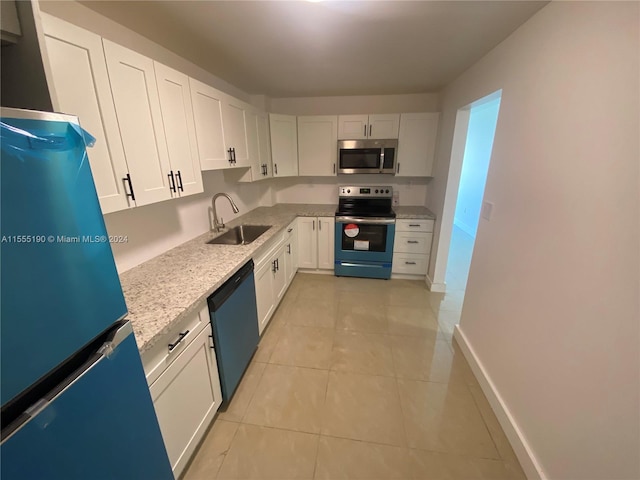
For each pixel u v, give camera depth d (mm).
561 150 1146
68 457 647
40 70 750
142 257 1685
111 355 754
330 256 3420
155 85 1340
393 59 2041
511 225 1503
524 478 1270
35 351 569
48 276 586
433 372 1902
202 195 2291
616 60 895
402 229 3168
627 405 838
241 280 1688
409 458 1353
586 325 994
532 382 1297
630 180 835
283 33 1605
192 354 1259
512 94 1551
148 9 1332
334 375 1882
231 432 1485
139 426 870
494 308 1670
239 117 2246
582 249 1021
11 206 516
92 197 684
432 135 3070
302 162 3367
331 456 1363
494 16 1394
